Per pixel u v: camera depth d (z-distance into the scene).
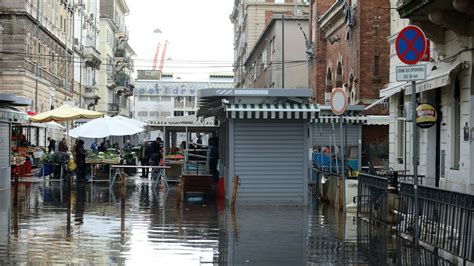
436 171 20.38
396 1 24.67
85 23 73.38
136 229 14.06
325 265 10.21
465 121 17.22
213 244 12.16
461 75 17.39
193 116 28.38
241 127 19.19
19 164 29.11
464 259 9.98
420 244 12.07
